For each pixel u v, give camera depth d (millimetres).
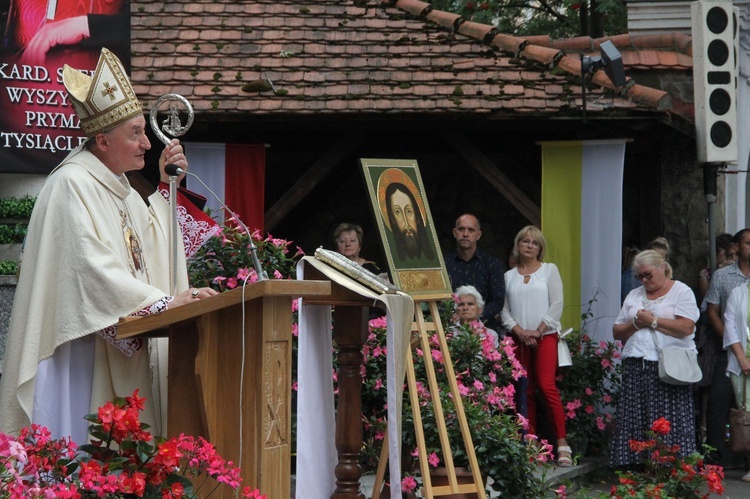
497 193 13352
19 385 4602
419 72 11539
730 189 14703
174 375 4547
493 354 7785
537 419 10367
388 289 5047
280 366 4363
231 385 4348
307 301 5223
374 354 7203
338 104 11039
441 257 6719
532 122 11219
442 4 18781
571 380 10508
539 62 11609
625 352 9680
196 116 11016
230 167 11227
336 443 5500
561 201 11367
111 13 9828
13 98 9562
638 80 11812
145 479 4086
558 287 10086
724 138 11188
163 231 5336
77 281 4574
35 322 4625
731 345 10016
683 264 11742
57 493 3812
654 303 9594
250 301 4293
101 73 4848
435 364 7414
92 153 4949
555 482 8609
